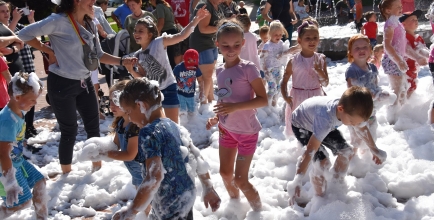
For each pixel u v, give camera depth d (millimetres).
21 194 3676
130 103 3146
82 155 3764
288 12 10453
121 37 7461
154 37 5621
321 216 3748
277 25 7082
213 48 7238
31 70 7152
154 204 3168
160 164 2961
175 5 9469
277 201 4195
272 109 7066
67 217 4285
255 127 3916
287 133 5496
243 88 3863
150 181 2912
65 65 4883
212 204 3338
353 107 3564
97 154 3793
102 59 5266
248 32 6887
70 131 5125
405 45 5898
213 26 6902
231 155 4023
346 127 5652
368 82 4816
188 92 6648
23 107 3691
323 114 3824
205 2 6883
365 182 4289
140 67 5609
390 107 5965
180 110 6652
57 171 5441
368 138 3881
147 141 2992
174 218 3115
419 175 4215
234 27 3828
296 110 4238
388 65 5918
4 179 3590
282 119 6469
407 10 9516
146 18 5625
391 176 4398
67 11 4820
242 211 4078
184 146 3168
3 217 3881
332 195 4051
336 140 4035
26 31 4699
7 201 3572
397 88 5891
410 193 4172
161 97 3225
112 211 4395
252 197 3953
